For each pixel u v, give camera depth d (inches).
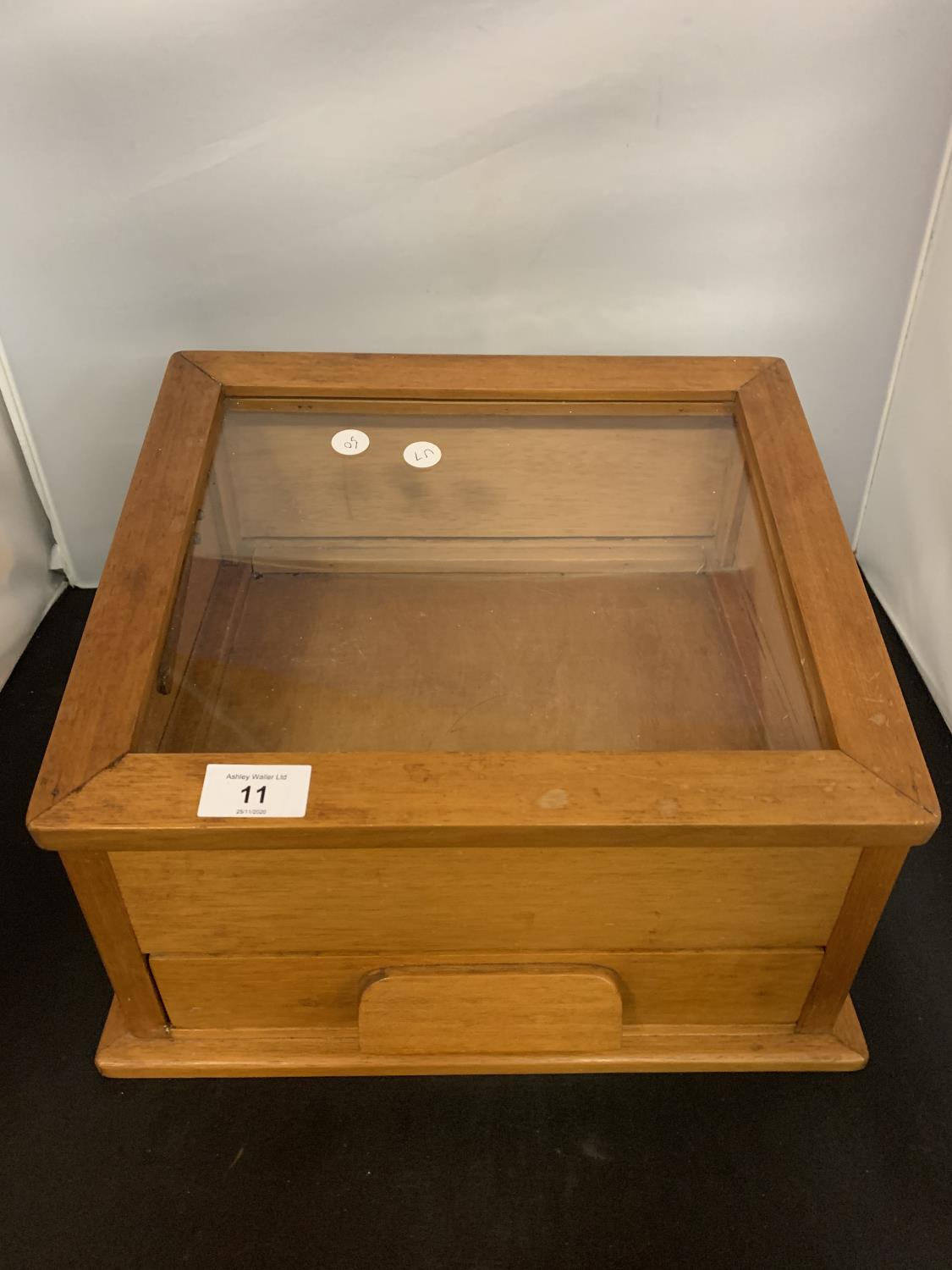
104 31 42.4
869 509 58.4
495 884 32.7
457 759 31.2
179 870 32.0
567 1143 37.7
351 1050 38.6
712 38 43.6
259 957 35.4
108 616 33.8
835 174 47.5
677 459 44.1
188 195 47.1
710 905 33.7
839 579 35.6
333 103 44.8
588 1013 35.6
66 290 49.3
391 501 44.3
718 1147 37.7
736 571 42.1
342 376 43.9
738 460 42.7
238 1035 38.9
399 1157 37.3
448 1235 35.4
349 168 46.8
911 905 45.1
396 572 44.5
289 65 43.8
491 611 42.8
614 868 32.2
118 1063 38.5
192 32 42.7
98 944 34.7
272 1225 35.6
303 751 32.9
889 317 51.9
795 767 30.8
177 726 33.4
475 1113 38.4
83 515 56.9
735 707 38.4
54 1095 38.9
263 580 43.6
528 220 48.6
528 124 45.7
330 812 29.6
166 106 44.5
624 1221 35.8
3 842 47.1
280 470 43.9
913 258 49.9
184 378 43.3
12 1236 35.4
